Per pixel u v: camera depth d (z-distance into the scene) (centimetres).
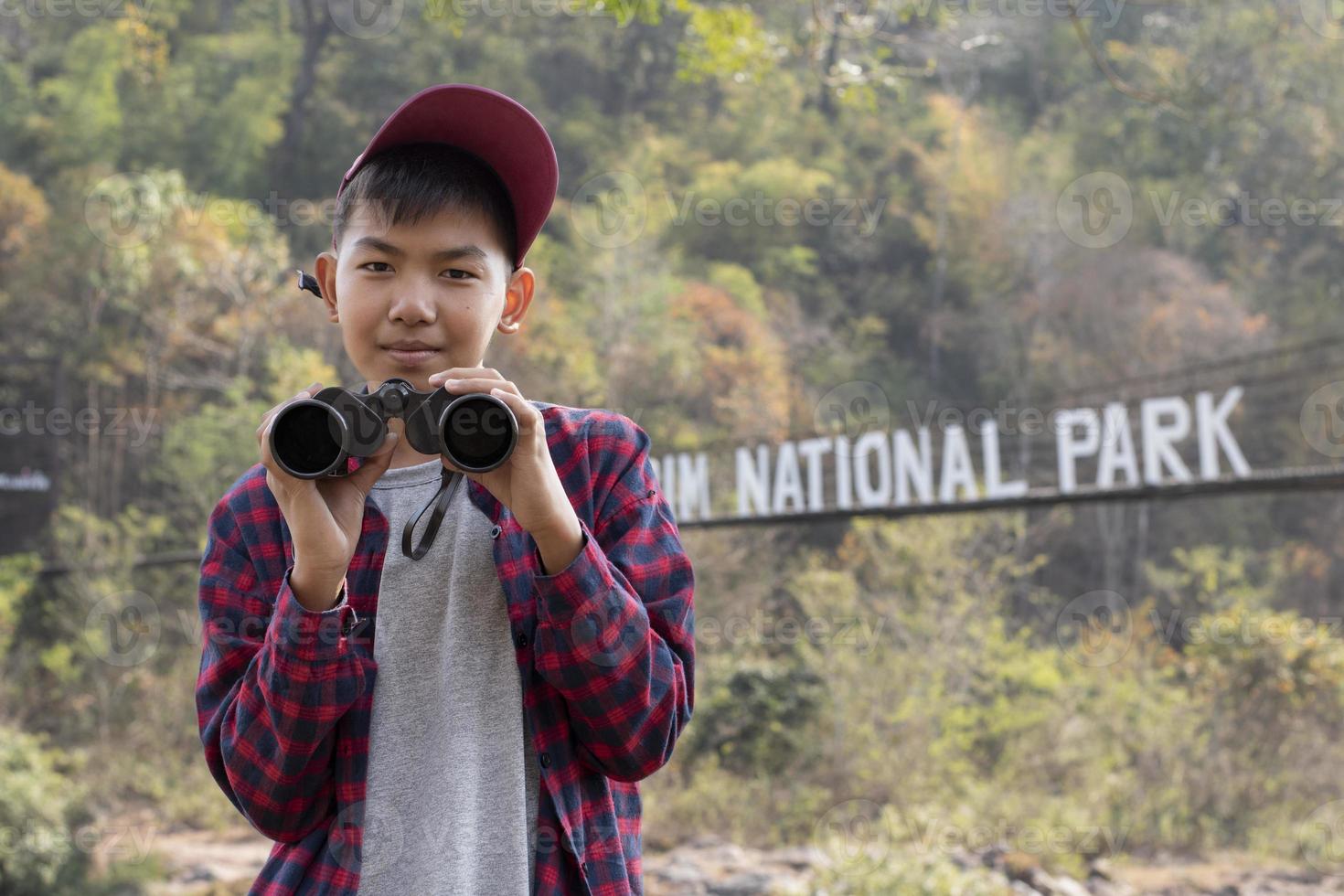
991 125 2742
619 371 1742
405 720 99
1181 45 2294
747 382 1888
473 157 108
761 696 1265
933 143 2730
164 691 1410
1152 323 2288
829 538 1554
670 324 1856
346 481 95
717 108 2800
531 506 92
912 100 2775
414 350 102
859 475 957
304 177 2520
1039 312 2455
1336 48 2250
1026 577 1711
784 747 1232
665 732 101
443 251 102
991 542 1530
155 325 1825
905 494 936
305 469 91
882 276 2578
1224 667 1241
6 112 2341
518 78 2703
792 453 981
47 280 1922
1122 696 1240
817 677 1316
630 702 97
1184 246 2478
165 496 1709
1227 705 1218
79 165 2284
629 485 109
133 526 1603
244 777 97
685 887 966
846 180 2688
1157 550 2067
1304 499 2131
